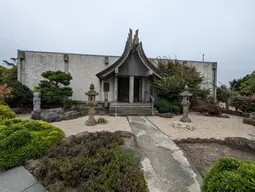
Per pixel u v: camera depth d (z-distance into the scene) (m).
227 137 4.88
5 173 2.78
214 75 14.76
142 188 2.32
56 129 4.33
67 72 12.55
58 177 2.56
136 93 13.52
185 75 10.84
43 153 3.36
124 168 2.71
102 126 6.50
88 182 2.38
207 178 1.91
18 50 11.77
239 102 10.00
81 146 3.58
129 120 7.85
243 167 1.64
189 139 4.79
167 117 8.78
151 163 3.32
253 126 6.87
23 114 9.68
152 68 11.36
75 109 10.74
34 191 2.39
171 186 2.56
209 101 12.33
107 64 13.20
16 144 3.15
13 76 12.61
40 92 9.77
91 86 6.84
